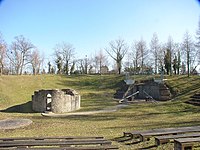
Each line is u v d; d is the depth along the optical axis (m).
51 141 9.48
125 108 30.39
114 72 81.56
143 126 15.62
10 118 24.20
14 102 39.94
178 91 41.81
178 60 65.31
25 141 9.48
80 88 54.31
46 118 24.17
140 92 48.44
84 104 38.25
